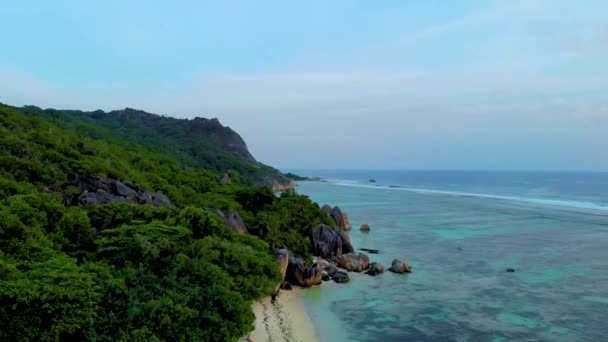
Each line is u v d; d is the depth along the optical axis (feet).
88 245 84.99
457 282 125.80
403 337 85.76
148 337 60.23
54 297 57.72
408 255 163.73
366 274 134.00
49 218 85.15
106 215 96.94
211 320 68.69
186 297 70.28
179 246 88.84
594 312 100.37
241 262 94.17
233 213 147.54
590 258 159.02
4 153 120.06
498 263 150.30
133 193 132.77
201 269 80.18
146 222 98.78
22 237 72.64
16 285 56.34
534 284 123.75
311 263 140.46
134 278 72.54
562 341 84.43
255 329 84.38
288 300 105.81
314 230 164.25
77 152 147.33
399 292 115.44
